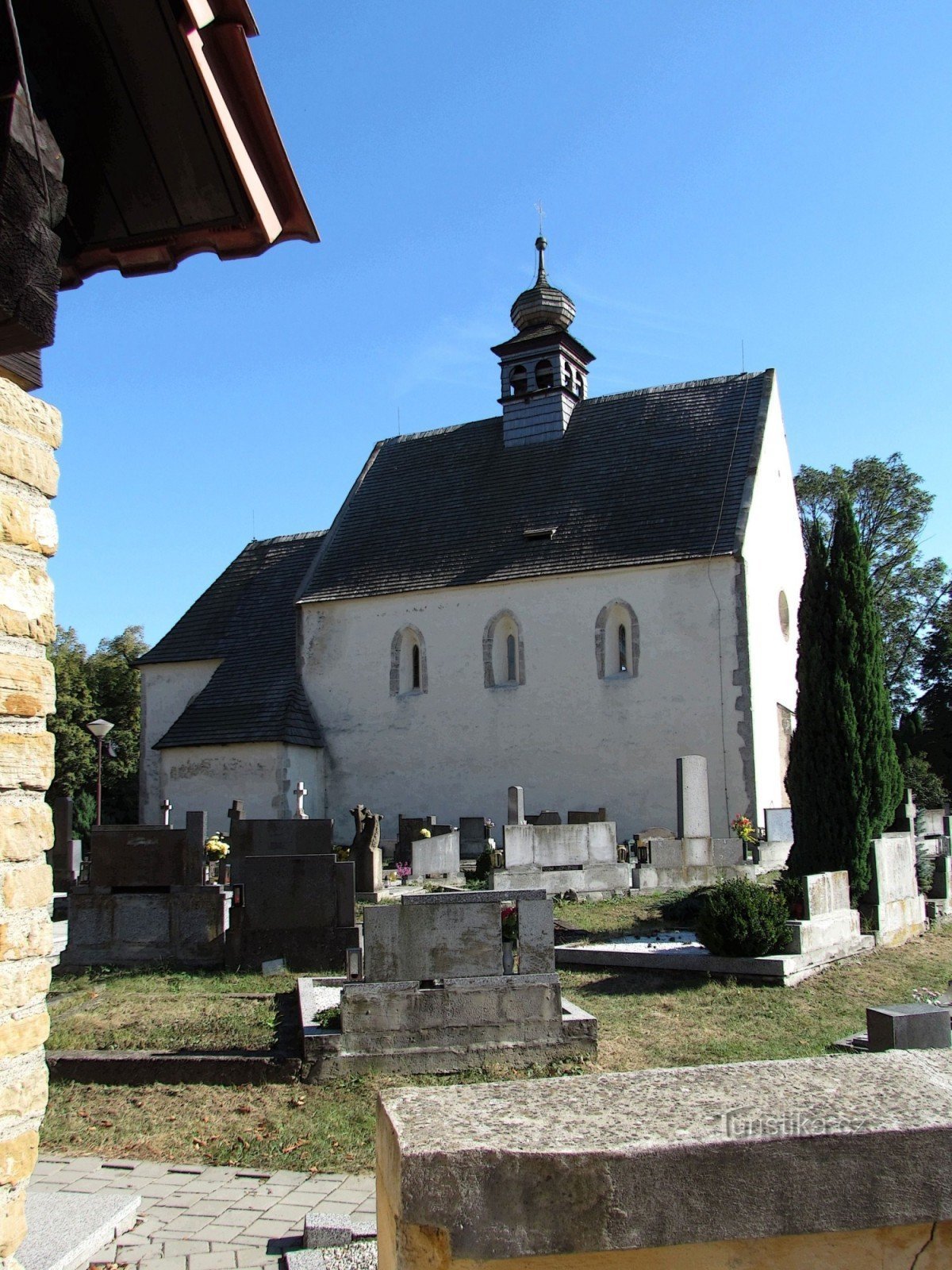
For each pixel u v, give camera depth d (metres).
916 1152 3.04
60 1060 9.33
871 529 49.91
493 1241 2.88
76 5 4.43
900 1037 8.44
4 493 4.11
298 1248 6.14
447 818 31.36
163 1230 6.38
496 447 36.00
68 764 47.88
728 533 29.12
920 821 23.11
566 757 29.94
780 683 31.19
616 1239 2.91
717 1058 9.86
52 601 4.36
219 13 4.55
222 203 5.01
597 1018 11.35
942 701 47.78
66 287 5.46
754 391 32.94
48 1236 6.00
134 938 14.07
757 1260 3.01
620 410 34.62
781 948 13.40
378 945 9.41
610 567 29.86
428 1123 3.12
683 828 21.31
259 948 13.59
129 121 4.77
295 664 34.34
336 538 36.06
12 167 3.98
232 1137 7.96
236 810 21.53
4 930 3.98
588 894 20.12
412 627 32.75
